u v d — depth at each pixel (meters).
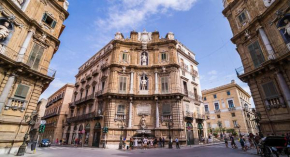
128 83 26.41
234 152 13.70
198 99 29.81
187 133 23.75
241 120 39.69
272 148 9.39
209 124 45.91
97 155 13.15
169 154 13.20
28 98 15.40
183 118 23.88
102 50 34.47
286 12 13.76
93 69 35.25
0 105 12.91
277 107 13.70
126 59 28.12
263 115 14.80
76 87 40.34
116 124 23.25
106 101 25.08
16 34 15.01
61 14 20.84
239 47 18.70
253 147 16.66
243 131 38.53
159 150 17.06
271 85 14.41
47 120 51.88
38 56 17.14
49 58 18.48
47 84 18.41
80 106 33.50
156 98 24.42
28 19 16.05
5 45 13.89
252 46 17.03
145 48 28.78
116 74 26.45
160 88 25.83
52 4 19.77
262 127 14.74
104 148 21.12
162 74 26.64
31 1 17.05
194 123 26.09
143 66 27.17
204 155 12.13
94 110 27.41
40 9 18.03
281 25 14.28
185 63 30.78
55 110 47.56
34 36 16.75
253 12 17.47
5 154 12.62
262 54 15.87
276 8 14.69
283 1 14.02
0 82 13.25
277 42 14.46
